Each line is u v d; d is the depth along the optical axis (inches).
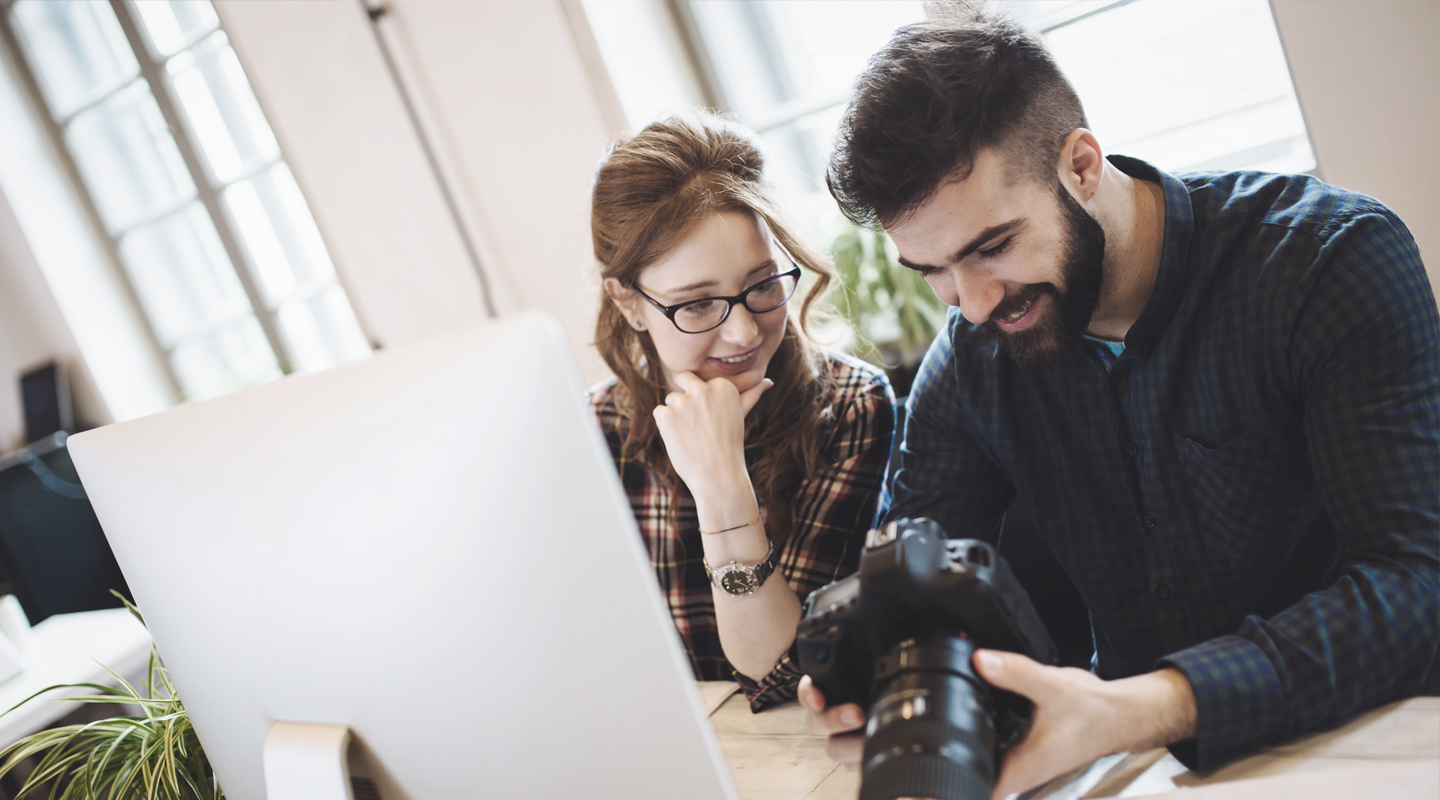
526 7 85.0
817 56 87.9
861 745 27.2
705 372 45.7
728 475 41.9
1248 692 27.2
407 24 92.6
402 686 25.4
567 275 93.0
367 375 23.8
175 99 137.9
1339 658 28.3
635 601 22.6
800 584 47.6
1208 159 72.1
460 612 23.9
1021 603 25.6
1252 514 37.8
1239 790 24.8
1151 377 38.2
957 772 20.2
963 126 31.2
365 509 24.0
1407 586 29.4
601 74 83.8
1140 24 71.9
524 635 23.5
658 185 42.3
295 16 99.2
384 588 24.5
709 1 89.0
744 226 42.7
